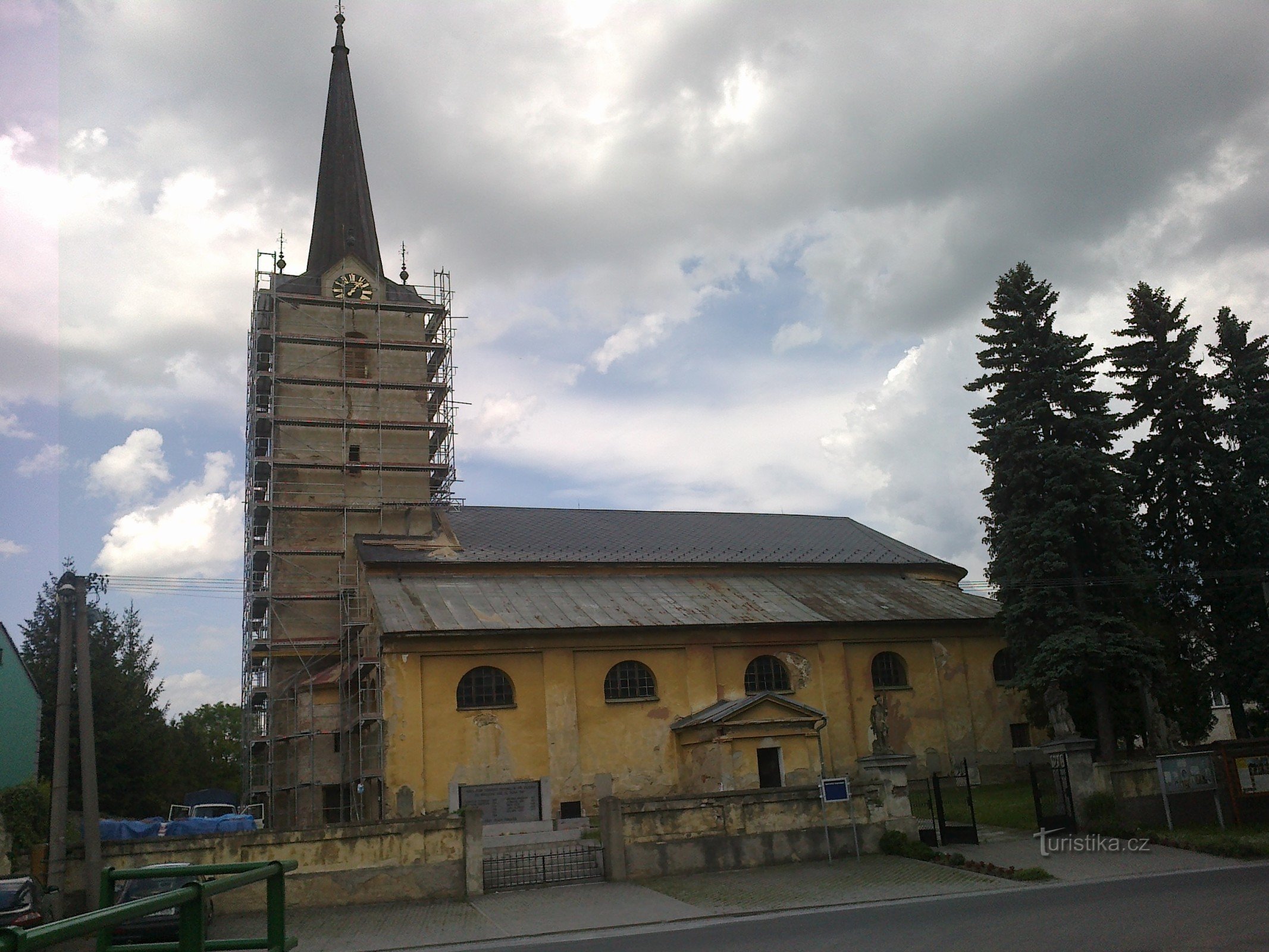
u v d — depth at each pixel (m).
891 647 45.81
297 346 49.22
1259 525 37.47
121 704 53.78
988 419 37.97
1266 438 38.00
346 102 54.75
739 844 25.80
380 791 37.00
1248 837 25.89
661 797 25.45
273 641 44.22
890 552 54.19
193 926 5.70
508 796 37.56
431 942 18.67
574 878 25.22
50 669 52.59
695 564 48.62
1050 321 37.94
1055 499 36.12
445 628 38.00
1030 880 22.72
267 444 50.91
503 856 28.25
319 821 40.19
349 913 22.05
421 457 49.81
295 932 20.11
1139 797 28.86
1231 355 40.53
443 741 37.31
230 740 85.00
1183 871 22.80
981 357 38.28
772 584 48.84
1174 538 39.53
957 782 44.78
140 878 6.92
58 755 21.58
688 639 42.09
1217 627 38.44
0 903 20.06
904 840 26.92
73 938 4.34
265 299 51.03
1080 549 36.81
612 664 40.88
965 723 45.91
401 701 37.03
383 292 52.16
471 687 38.66
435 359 53.88
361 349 50.41
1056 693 32.59
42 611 54.16
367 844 23.34
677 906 21.30
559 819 37.72
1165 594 39.72
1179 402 39.53
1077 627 34.53
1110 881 22.05
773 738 38.09
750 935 17.08
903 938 15.62
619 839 24.86
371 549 44.91
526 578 45.06
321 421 47.94
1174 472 38.97
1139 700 37.09
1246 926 14.91
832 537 55.31
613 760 39.50
